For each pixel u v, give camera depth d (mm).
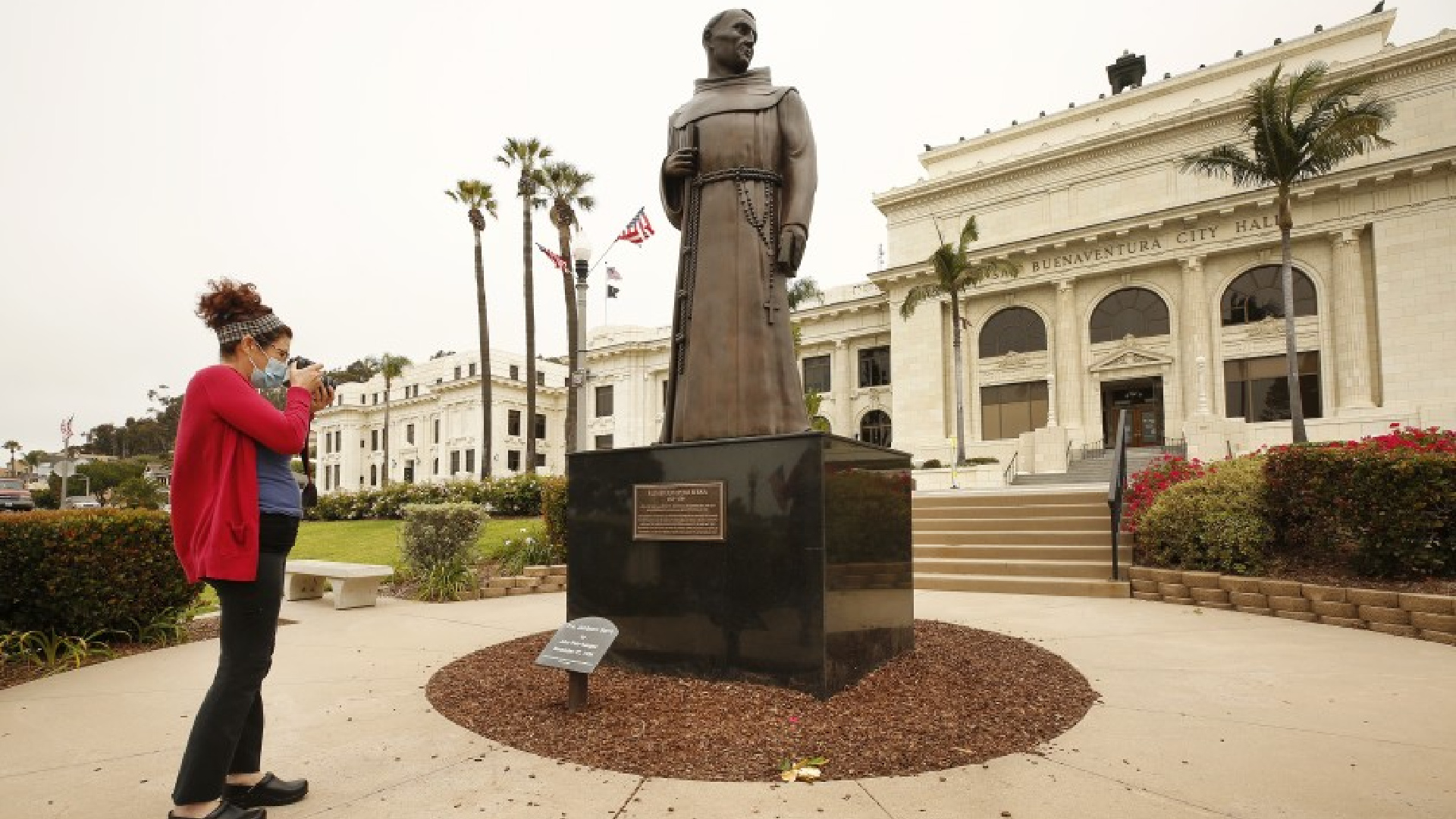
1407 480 7527
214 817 2895
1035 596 9703
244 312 3246
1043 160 35906
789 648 4617
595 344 59312
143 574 7055
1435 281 27469
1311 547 8914
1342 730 4176
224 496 2887
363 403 80250
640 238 24031
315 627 7945
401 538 12047
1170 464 12250
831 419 45781
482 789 3373
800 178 5496
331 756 3822
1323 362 29328
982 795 3281
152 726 4480
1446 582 7367
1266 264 30750
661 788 3352
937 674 5191
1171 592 9148
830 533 4637
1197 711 4543
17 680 5684
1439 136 28500
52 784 3533
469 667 5727
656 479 5199
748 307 5391
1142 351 32531
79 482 65500
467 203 36000
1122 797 3266
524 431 65625
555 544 11914
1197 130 32688
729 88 5699
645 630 5176
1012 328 36312
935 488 28547
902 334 38406
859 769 3537
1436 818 3062
